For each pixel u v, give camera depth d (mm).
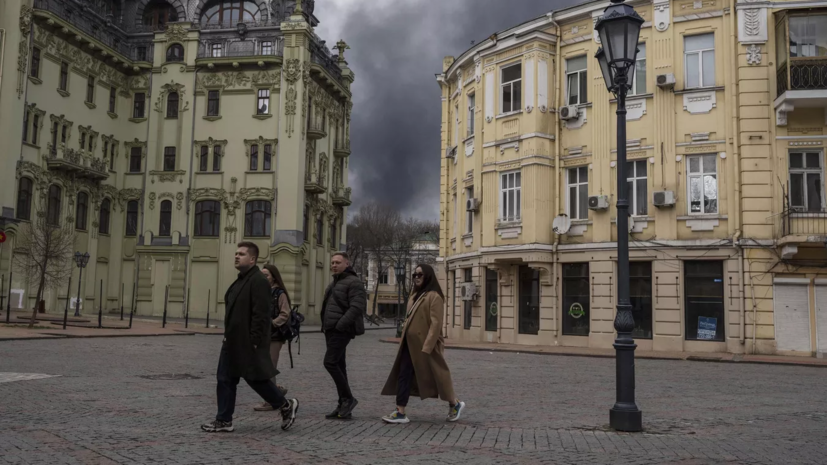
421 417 9625
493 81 29703
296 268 46094
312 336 36656
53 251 31906
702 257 24625
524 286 28516
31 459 6406
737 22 25031
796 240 22859
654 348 25047
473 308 30719
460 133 33156
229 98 47844
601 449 7555
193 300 46781
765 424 9484
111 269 47219
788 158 24281
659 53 26094
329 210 53812
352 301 9062
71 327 28578
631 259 25812
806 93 23359
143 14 51062
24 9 38531
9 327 26359
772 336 23547
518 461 6863
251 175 47062
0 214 36656
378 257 77438
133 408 9648
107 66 46469
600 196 26312
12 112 37469
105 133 46406
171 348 21797
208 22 50625
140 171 48062
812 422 9734
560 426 9062
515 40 28719
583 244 26625
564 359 21594
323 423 8789
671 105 25750
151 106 48344
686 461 7039
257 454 6848
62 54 42000
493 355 22812
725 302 24219
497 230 28969
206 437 7664
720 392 13242
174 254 47031
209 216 47406
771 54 24672
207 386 12430
